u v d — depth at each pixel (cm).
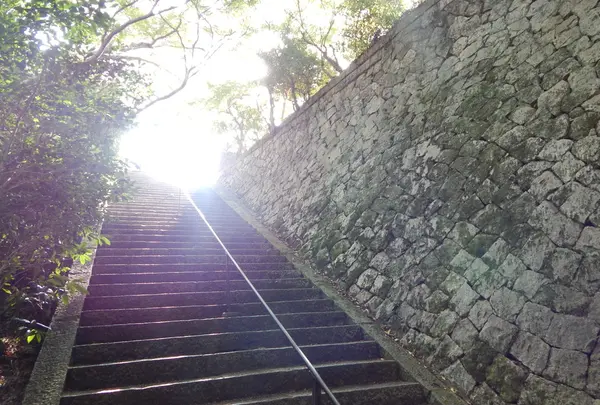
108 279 549
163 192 1260
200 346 423
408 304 489
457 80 612
